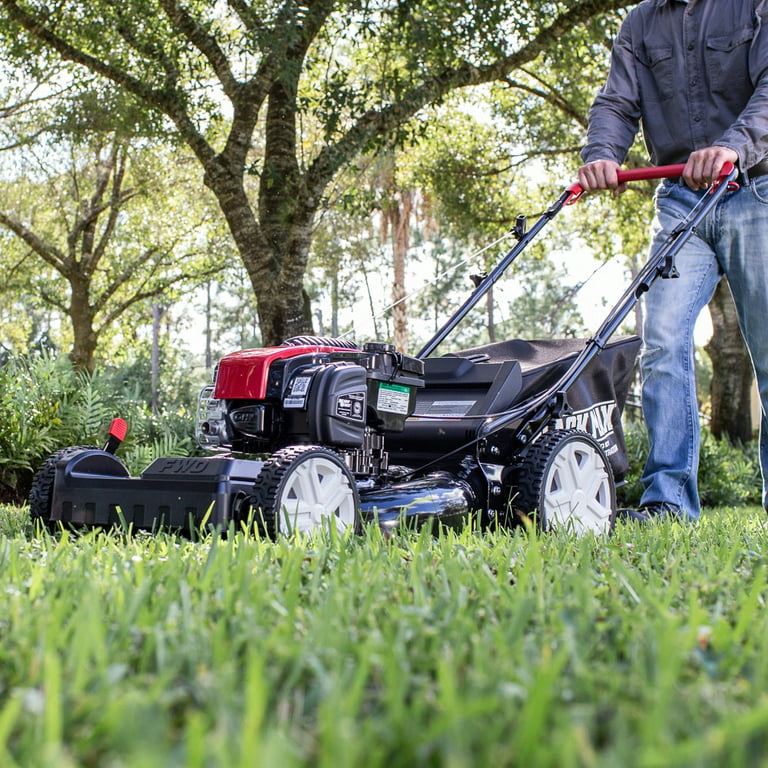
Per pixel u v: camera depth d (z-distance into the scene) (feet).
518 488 10.57
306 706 3.17
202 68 33.63
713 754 2.51
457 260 133.59
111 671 3.28
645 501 12.94
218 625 3.97
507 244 55.88
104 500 9.29
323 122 30.73
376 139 31.65
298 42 28.73
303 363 9.53
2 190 58.95
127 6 29.01
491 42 30.68
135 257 71.00
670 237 12.19
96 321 78.74
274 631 3.98
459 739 2.54
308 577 5.76
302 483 8.45
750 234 12.48
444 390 11.91
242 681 3.43
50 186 60.80
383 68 32.55
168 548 6.98
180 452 20.68
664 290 12.89
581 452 11.21
